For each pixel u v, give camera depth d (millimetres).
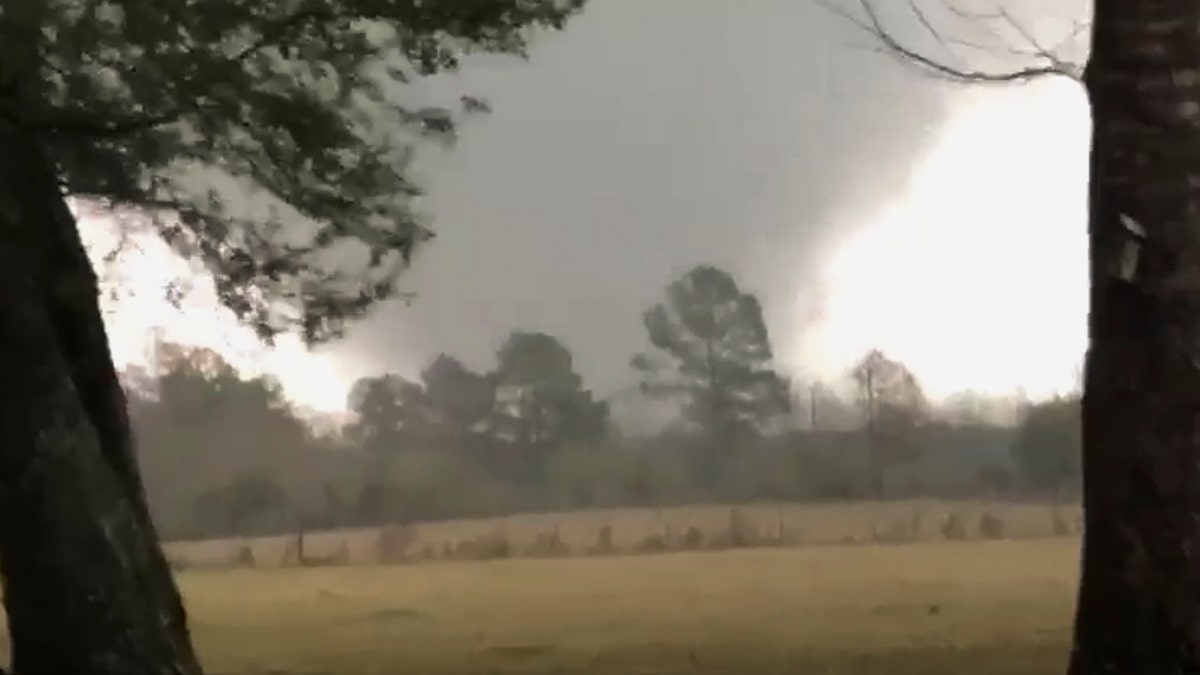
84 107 2162
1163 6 1943
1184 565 1920
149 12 2125
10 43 2088
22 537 2045
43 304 2145
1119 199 1972
